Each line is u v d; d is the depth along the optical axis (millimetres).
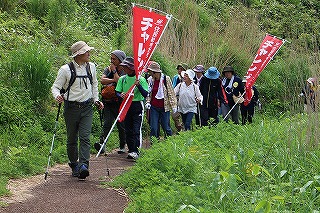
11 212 6980
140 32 10539
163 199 6680
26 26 16531
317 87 8438
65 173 9742
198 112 14766
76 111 9070
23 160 9562
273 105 22328
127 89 11367
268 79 23141
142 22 10531
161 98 12336
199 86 14969
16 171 9156
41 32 16797
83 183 8867
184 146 9195
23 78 13172
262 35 23922
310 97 8461
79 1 21516
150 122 12391
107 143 13062
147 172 8203
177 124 14359
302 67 9438
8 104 12172
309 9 32375
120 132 12398
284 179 7473
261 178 7316
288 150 8219
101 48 18125
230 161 7246
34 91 13133
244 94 15719
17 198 7691
